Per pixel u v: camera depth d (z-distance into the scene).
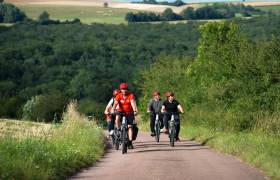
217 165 27.81
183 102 83.44
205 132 50.03
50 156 24.88
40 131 30.83
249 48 60.41
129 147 38.47
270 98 55.19
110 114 41.69
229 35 97.69
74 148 30.34
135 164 28.08
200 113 64.00
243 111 54.16
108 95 191.50
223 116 54.16
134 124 36.69
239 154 32.44
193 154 34.22
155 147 40.16
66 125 37.94
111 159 31.91
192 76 96.69
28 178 20.30
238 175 23.91
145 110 109.56
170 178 22.48
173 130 40.72
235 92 58.94
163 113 42.22
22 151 24.00
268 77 56.09
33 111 143.62
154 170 25.23
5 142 24.48
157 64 112.81
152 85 109.69
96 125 48.88
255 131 46.16
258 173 24.89
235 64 60.66
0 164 20.08
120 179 22.33
